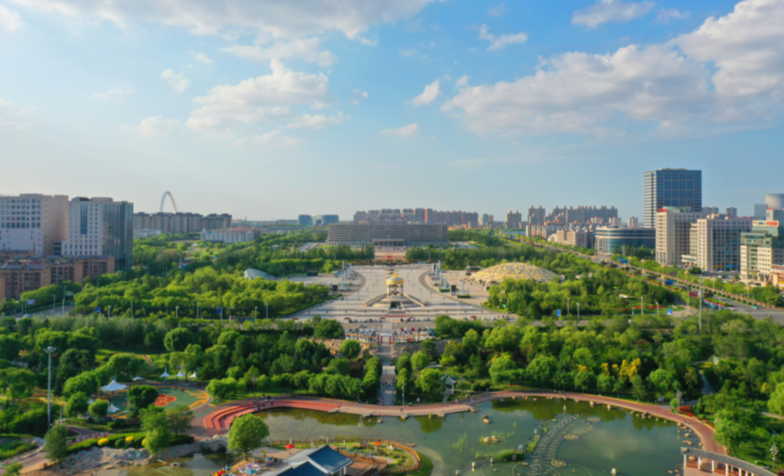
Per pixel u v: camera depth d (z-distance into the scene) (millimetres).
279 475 129000
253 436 152000
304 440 170375
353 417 193125
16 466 140000
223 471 146250
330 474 134500
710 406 188000
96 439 165625
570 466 153375
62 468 149375
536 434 175625
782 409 174500
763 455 156125
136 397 185000
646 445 167500
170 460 156125
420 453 160625
